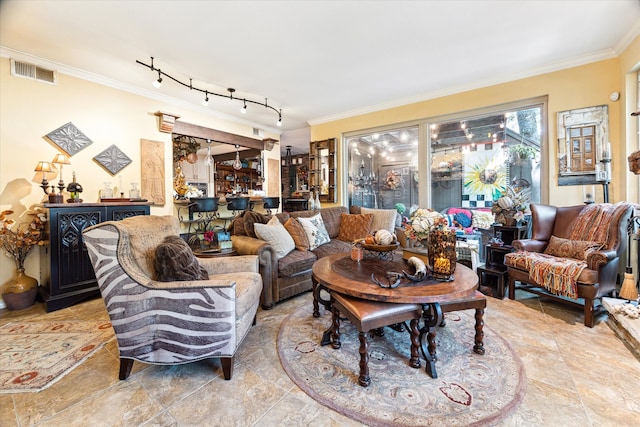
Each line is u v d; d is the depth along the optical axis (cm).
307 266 298
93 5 211
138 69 319
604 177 271
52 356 182
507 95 350
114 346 196
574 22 239
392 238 241
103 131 344
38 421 129
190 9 217
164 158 409
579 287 217
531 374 157
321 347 191
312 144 544
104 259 154
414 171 454
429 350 163
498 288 279
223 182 741
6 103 275
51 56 288
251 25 238
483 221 389
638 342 175
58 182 303
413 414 129
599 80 295
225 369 157
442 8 218
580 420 124
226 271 221
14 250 271
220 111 478
